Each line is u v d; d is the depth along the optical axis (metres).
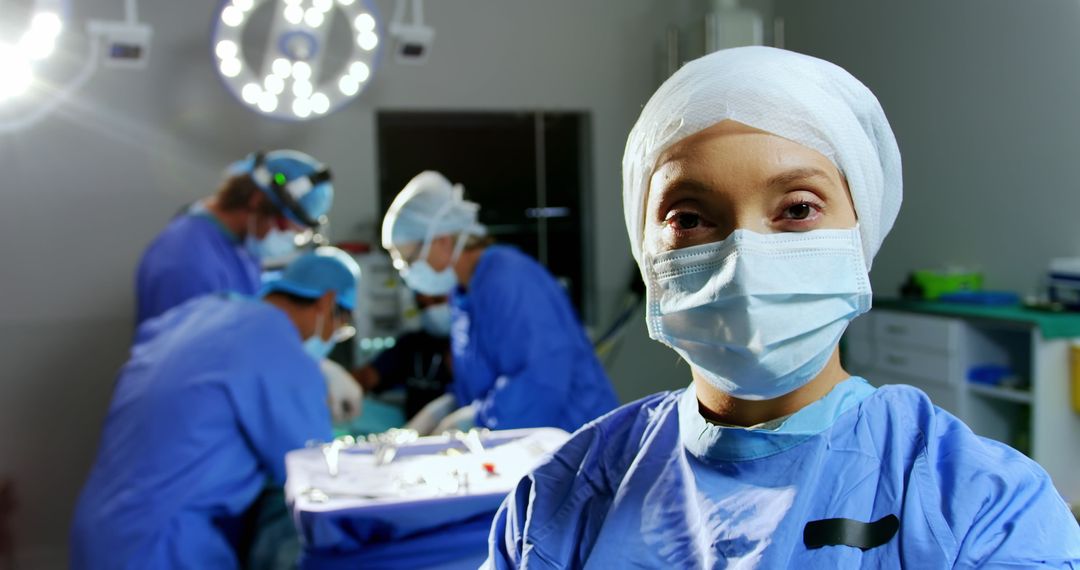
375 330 3.10
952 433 0.62
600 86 3.58
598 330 3.62
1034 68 2.97
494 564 0.74
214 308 1.81
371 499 1.14
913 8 3.44
